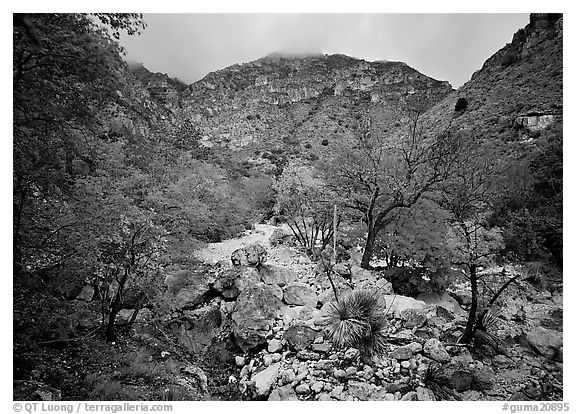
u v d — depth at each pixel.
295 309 8.69
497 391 6.43
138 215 6.99
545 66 37.84
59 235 6.55
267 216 27.14
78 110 6.52
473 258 8.04
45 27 5.48
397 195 11.71
